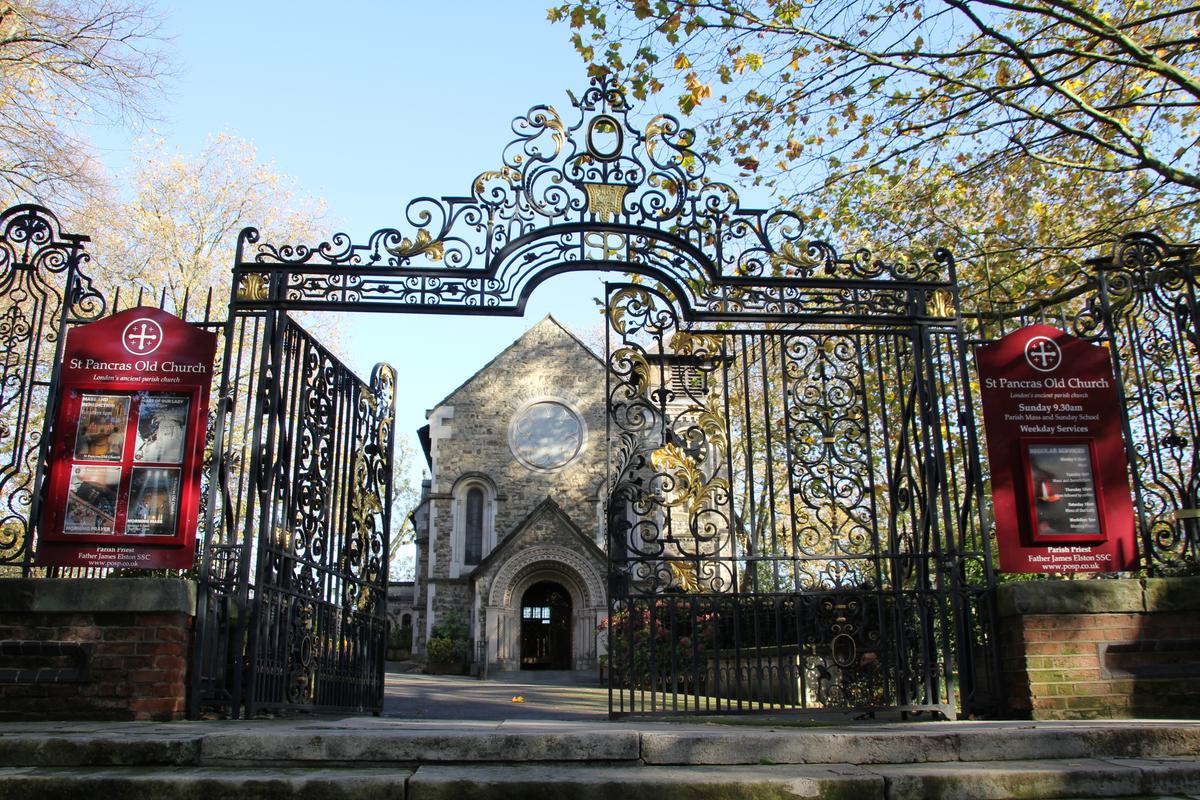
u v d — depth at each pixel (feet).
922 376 25.62
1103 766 15.70
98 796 14.34
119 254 63.36
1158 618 23.00
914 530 25.25
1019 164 40.60
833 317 25.77
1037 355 24.70
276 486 24.12
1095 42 32.94
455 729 17.67
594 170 25.89
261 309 24.66
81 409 22.20
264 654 22.94
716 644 23.76
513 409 104.99
